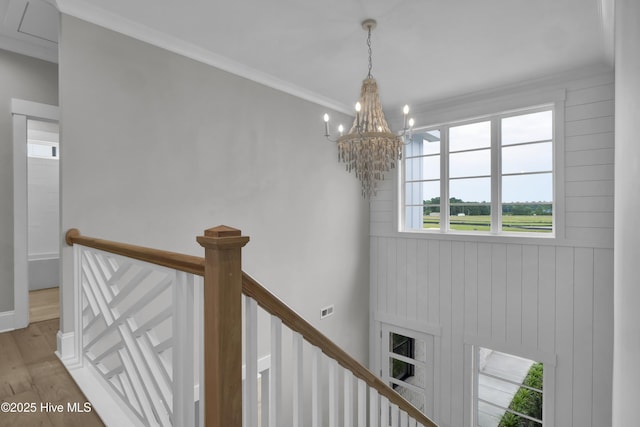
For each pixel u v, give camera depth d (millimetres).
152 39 2545
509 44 2727
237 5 2223
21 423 1520
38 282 4371
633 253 516
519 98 3566
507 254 3668
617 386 1006
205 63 2891
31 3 2289
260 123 3332
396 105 4285
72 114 2195
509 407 3762
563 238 3326
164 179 2637
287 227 3605
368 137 2135
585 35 2576
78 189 2219
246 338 1025
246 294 989
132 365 1540
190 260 1021
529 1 2158
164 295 2676
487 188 3902
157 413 1343
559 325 3367
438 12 2287
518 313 3602
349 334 4395
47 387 1836
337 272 4215
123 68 2420
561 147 3328
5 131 2689
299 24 2453
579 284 3260
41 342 2441
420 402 4418
